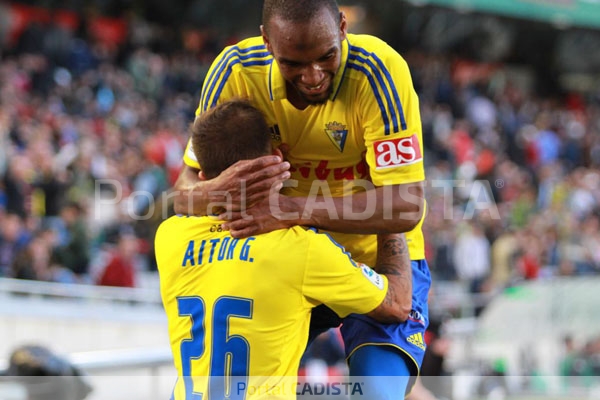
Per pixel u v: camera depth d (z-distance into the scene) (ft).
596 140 227.61
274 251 30.66
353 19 200.13
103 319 95.30
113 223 106.52
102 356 41.63
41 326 90.84
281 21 29.81
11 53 142.92
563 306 75.36
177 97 155.84
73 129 120.88
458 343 78.95
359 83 33.09
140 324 98.94
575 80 258.78
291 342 30.76
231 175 30.89
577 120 237.04
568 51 253.03
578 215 171.12
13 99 122.72
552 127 220.02
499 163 177.37
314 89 31.12
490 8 206.80
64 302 93.56
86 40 159.63
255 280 30.40
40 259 94.63
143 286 103.76
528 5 215.51
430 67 212.23
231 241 31.12
